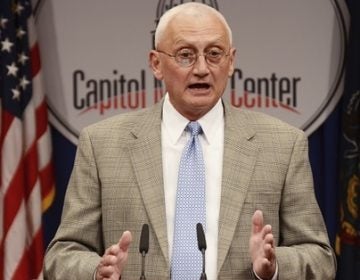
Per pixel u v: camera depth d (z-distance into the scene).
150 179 8.17
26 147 14.05
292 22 14.28
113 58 14.30
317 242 8.06
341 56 14.23
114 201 8.20
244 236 7.94
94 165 8.42
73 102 14.34
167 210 8.05
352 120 13.94
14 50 14.02
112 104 14.30
